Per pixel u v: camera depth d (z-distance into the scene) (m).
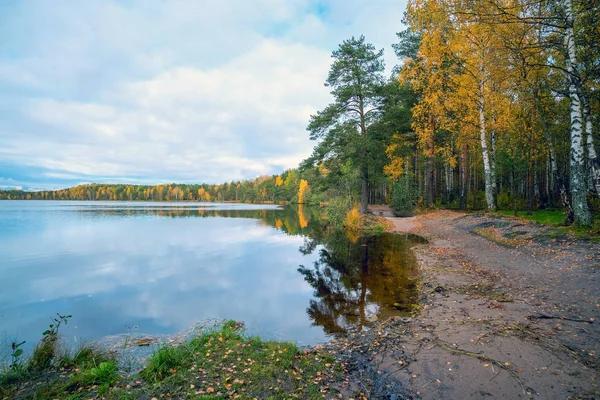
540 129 19.34
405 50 27.22
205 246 17.75
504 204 25.42
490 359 4.45
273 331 6.49
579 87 10.02
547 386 3.78
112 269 12.34
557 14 10.11
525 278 8.05
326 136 26.17
